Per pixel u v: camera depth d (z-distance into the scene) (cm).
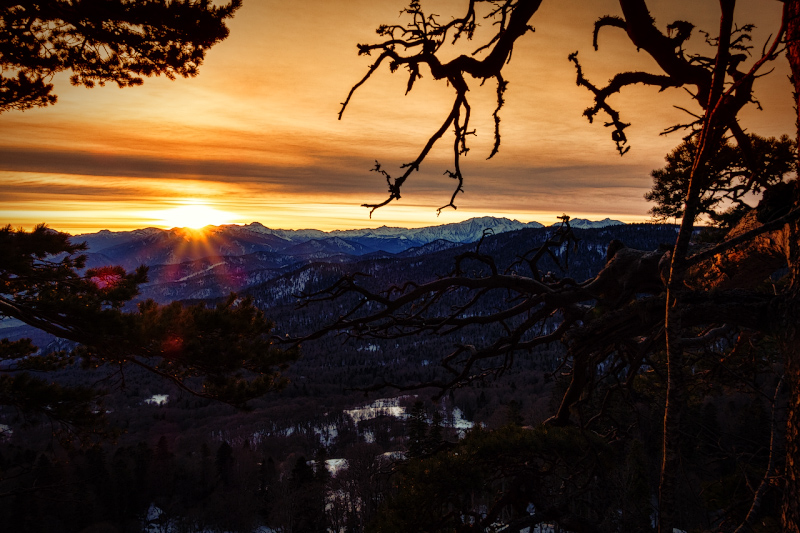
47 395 879
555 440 531
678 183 821
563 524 472
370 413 12875
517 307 542
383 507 513
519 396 9544
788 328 285
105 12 648
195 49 726
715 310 314
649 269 516
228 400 955
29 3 633
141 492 6906
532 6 322
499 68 337
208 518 6925
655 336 512
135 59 745
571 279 585
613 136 385
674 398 259
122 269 1016
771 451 337
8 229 847
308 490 4891
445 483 486
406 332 545
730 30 228
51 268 937
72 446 1016
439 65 331
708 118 239
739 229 402
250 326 938
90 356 1070
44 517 5372
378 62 333
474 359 543
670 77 365
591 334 457
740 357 592
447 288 582
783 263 376
